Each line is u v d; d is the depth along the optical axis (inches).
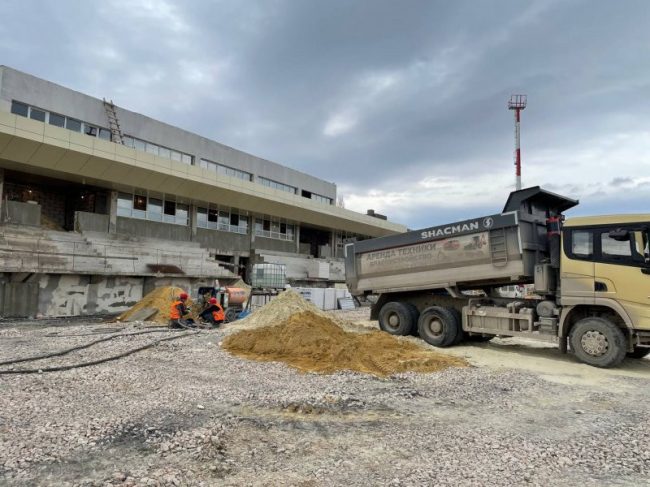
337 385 299.6
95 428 198.8
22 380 281.7
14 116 844.0
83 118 1044.5
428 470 165.8
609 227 386.3
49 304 825.5
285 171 1728.6
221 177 1247.5
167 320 671.1
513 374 348.5
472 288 510.3
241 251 1470.2
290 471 163.5
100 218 1067.9
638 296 366.3
